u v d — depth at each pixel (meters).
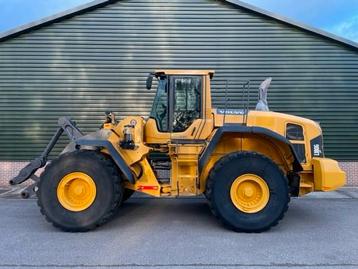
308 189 6.26
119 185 5.78
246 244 5.05
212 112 6.34
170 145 6.16
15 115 10.48
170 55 10.59
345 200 8.41
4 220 6.35
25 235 5.45
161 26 10.62
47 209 5.62
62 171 5.68
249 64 10.62
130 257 4.52
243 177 5.71
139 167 6.09
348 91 10.66
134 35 10.60
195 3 10.66
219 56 10.62
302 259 4.47
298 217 6.68
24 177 6.30
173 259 4.45
